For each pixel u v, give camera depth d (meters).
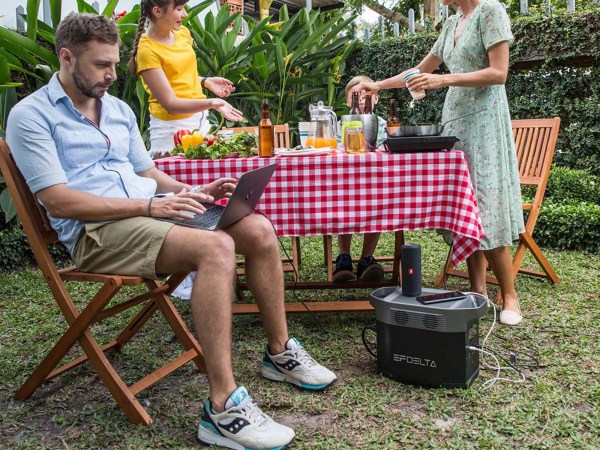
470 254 2.88
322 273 4.09
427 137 2.66
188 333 2.43
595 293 3.47
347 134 2.76
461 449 1.84
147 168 2.48
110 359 2.66
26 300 3.66
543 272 3.94
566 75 5.71
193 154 2.76
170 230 1.97
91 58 2.04
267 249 2.24
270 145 2.78
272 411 2.14
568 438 1.90
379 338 2.38
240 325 3.06
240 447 1.86
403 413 2.09
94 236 2.05
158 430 2.02
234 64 6.34
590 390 2.20
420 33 6.80
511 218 3.04
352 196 2.68
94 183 2.16
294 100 6.85
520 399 2.16
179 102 3.10
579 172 5.52
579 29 5.50
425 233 5.37
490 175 2.94
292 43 6.93
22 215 2.05
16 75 5.08
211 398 1.92
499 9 2.87
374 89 3.43
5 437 2.01
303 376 2.29
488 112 2.93
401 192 2.69
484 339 2.64
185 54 3.30
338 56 6.93
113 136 2.27
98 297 2.03
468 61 3.01
